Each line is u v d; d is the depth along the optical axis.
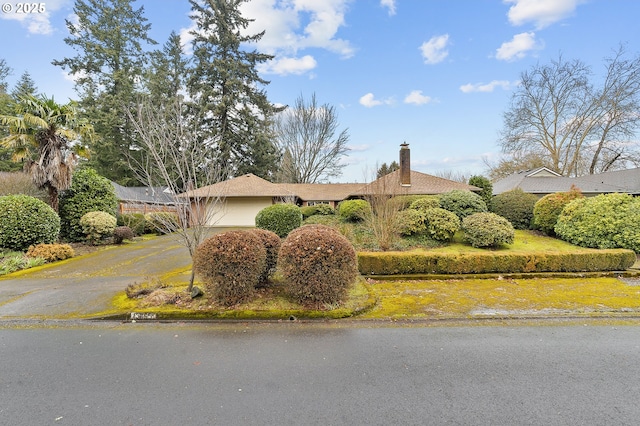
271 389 2.51
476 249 9.25
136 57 23.72
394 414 2.19
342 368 2.85
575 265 6.52
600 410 2.23
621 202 8.66
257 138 24.23
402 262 6.45
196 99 21.86
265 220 10.98
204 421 2.12
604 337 3.52
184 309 4.30
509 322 4.02
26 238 8.58
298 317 4.20
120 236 11.34
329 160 28.55
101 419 2.15
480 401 2.34
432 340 3.48
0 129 17.41
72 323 4.04
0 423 2.11
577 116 21.70
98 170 22.12
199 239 4.89
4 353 3.19
